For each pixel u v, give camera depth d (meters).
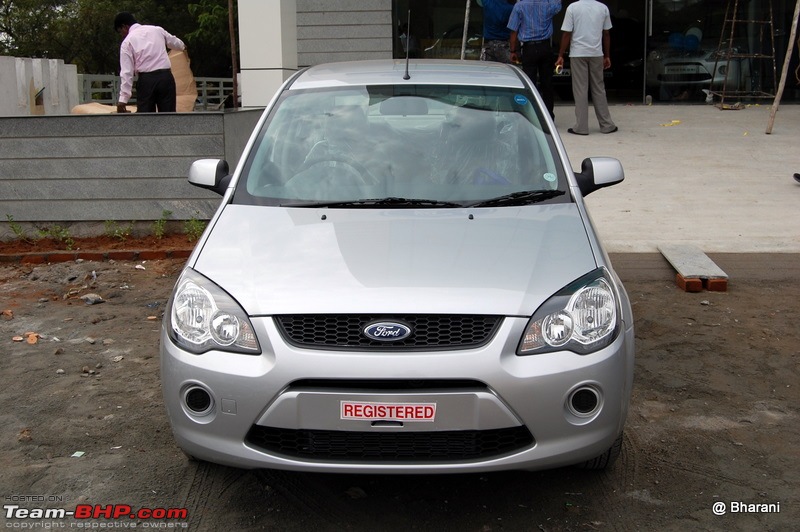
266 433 3.23
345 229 3.73
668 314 5.89
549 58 11.05
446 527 3.39
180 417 3.31
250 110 8.52
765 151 10.20
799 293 6.24
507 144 4.42
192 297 3.36
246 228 3.79
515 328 3.17
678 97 13.94
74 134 7.80
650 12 13.66
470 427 3.12
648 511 3.50
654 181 9.11
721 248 7.07
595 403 3.23
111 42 34.19
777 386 4.73
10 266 7.39
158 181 7.86
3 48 35.25
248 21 11.69
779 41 13.59
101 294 6.57
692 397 4.60
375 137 4.48
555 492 3.65
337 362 3.10
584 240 3.68
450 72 5.03
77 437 4.18
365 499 3.61
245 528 3.40
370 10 12.45
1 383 4.84
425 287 3.25
